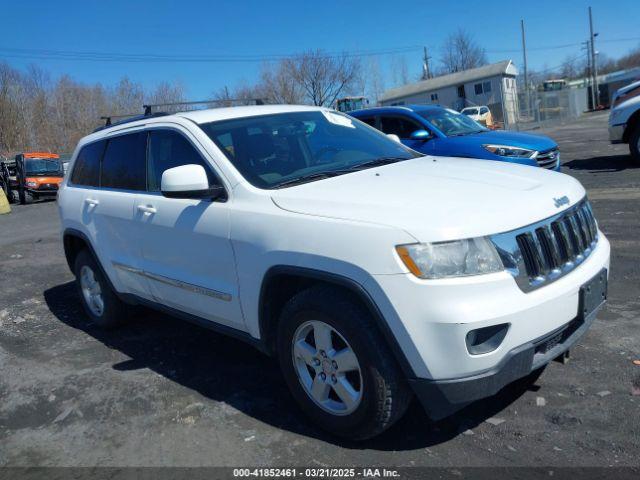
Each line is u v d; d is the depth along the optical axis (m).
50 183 23.14
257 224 3.22
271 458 3.03
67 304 6.31
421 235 2.62
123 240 4.47
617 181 9.91
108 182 4.78
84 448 3.32
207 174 3.68
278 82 46.44
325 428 3.15
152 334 5.07
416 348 2.63
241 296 3.39
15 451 3.36
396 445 3.03
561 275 2.92
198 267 3.71
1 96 46.94
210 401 3.72
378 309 2.69
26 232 13.14
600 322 4.25
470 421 3.17
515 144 8.37
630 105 11.01
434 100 60.06
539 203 2.98
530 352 2.72
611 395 3.26
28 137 47.94
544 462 2.76
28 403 3.95
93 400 3.90
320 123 4.31
